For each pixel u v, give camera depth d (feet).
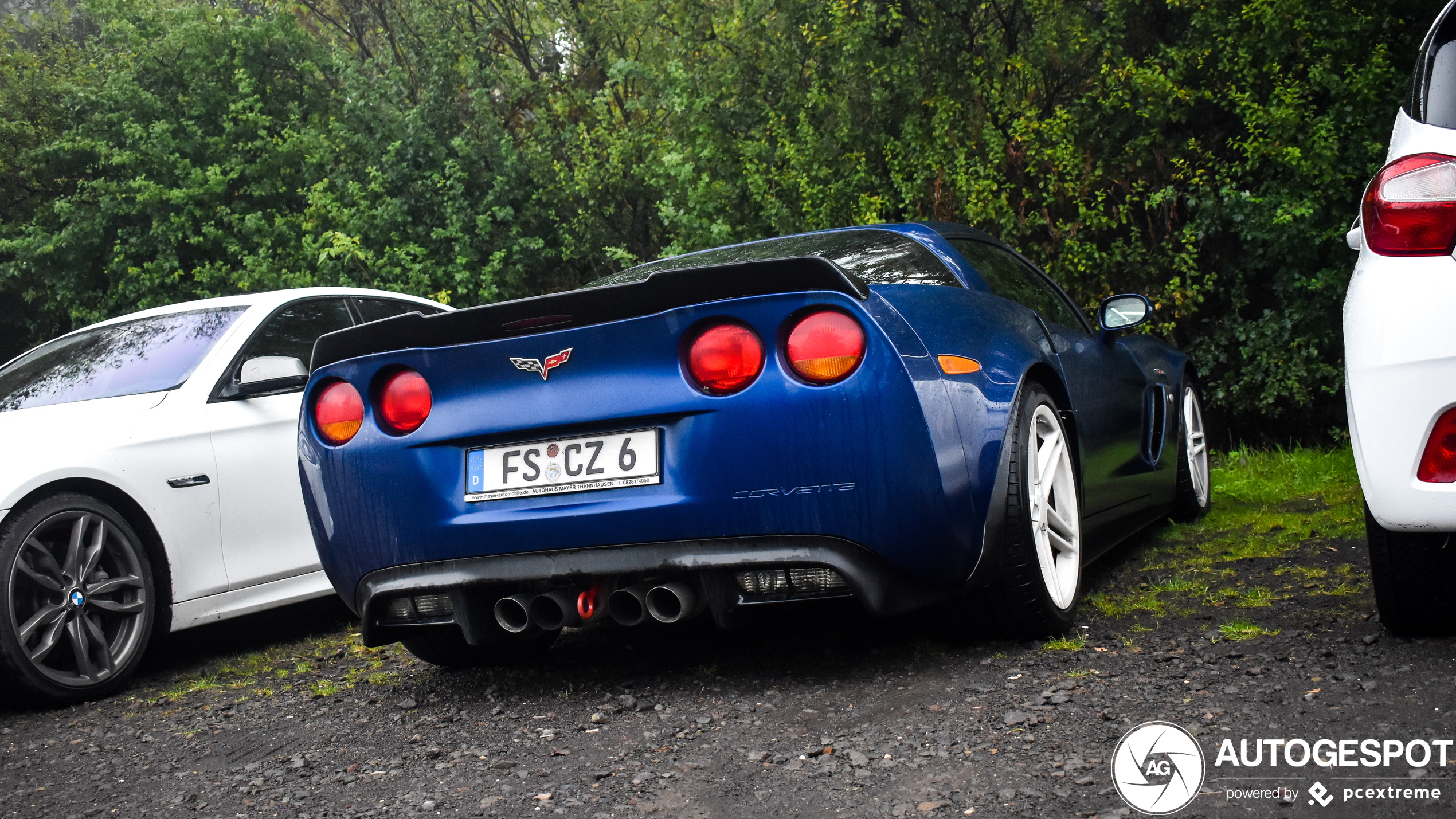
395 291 30.32
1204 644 8.39
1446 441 6.79
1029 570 8.49
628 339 8.05
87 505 11.35
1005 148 22.97
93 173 36.94
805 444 7.59
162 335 14.16
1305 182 20.90
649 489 8.02
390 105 32.86
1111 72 22.93
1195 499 14.80
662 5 36.68
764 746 7.11
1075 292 23.04
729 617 8.07
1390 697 6.71
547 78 37.11
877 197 23.22
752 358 7.75
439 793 6.89
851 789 6.19
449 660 10.48
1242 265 22.93
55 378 13.80
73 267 35.42
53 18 50.88
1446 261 6.84
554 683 9.54
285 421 13.80
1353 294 7.39
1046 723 6.90
